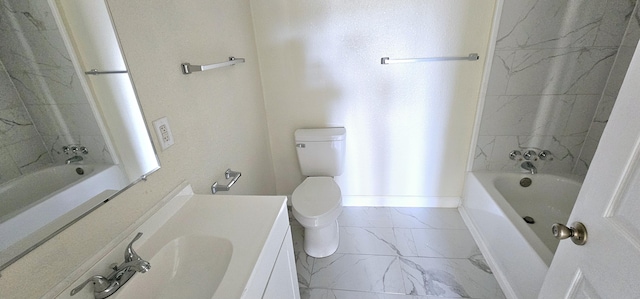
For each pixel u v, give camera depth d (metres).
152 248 0.79
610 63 1.55
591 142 1.73
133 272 0.70
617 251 0.55
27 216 0.55
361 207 2.29
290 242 1.07
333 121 2.02
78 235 0.64
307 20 1.74
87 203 0.67
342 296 1.47
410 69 1.79
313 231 1.71
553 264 0.78
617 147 0.56
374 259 1.71
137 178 0.81
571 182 1.79
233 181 1.32
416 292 1.47
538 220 1.81
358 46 1.76
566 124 1.76
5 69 0.54
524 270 1.30
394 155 2.08
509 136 1.87
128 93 0.80
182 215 0.94
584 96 1.66
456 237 1.88
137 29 0.83
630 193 0.53
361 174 2.20
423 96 1.85
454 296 1.44
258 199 1.01
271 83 1.95
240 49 1.58
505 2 1.51
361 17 1.69
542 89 1.69
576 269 0.68
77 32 0.67
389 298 1.45
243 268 0.69
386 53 1.76
